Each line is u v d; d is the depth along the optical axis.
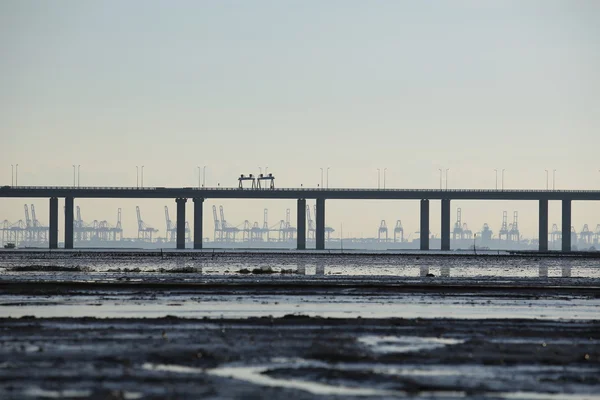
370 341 163.88
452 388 121.69
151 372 129.25
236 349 150.88
